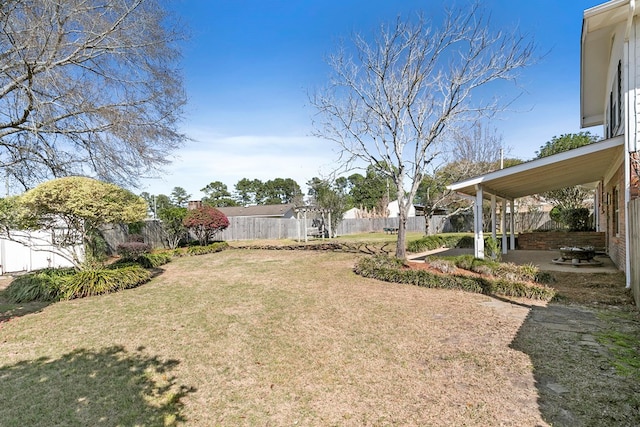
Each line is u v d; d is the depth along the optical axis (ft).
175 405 9.04
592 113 39.14
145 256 36.14
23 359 12.25
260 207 119.65
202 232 56.24
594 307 17.06
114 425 8.20
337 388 9.70
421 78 31.32
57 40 27.30
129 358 12.19
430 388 9.49
